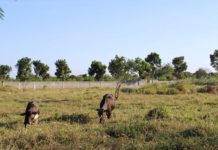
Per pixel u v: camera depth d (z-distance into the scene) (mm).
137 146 12508
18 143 13508
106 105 19938
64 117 20172
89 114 21453
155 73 90188
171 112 20344
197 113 21688
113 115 21281
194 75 100062
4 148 12898
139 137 13969
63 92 48125
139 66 74125
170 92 43188
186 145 12273
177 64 96312
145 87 45406
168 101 31906
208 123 16109
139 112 22781
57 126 17109
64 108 26688
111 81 75688
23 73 77188
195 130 14078
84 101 32500
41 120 19906
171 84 47125
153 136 13938
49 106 28297
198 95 39500
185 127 15195
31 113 18375
